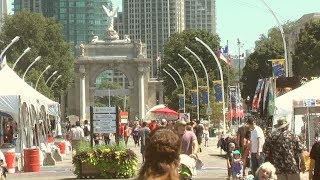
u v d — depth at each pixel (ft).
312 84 179.01
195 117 567.59
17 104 200.95
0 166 133.08
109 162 172.35
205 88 444.14
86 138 321.11
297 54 503.20
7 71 217.15
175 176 39.73
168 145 40.04
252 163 130.93
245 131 152.87
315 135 189.67
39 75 616.80
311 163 99.55
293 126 179.01
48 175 193.47
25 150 208.54
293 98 179.22
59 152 261.85
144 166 40.16
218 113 512.22
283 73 240.73
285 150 101.60
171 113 407.03
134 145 392.47
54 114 284.61
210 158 269.85
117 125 189.26
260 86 227.40
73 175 190.70
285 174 101.60
